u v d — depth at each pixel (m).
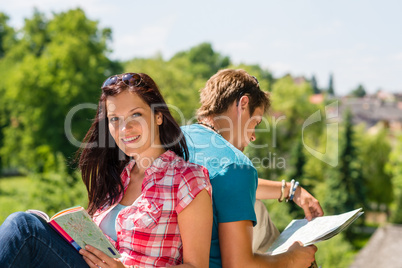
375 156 48.72
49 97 36.09
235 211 2.42
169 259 2.29
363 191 40.12
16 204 10.70
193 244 2.21
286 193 3.18
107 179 2.61
